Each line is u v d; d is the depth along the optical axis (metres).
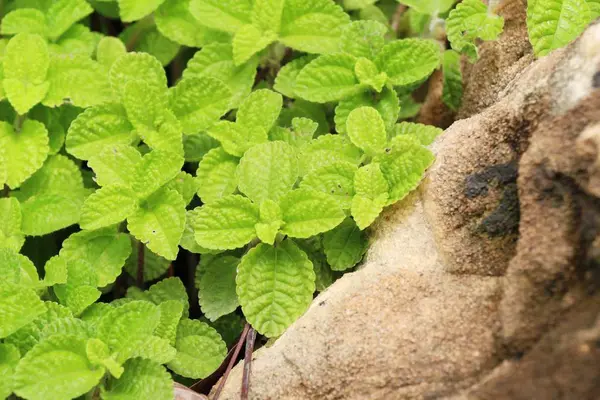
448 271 0.46
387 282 0.46
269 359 0.46
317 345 0.45
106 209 0.49
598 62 0.44
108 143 0.51
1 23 0.55
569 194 0.43
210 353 0.48
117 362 0.46
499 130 0.46
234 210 0.48
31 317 0.47
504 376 0.43
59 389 0.45
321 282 0.49
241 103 0.52
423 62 0.51
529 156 0.44
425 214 0.47
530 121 0.45
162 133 0.51
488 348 0.44
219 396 0.47
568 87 0.44
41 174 0.52
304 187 0.48
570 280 0.43
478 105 0.51
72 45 0.54
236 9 0.53
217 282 0.49
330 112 0.53
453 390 0.43
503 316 0.43
